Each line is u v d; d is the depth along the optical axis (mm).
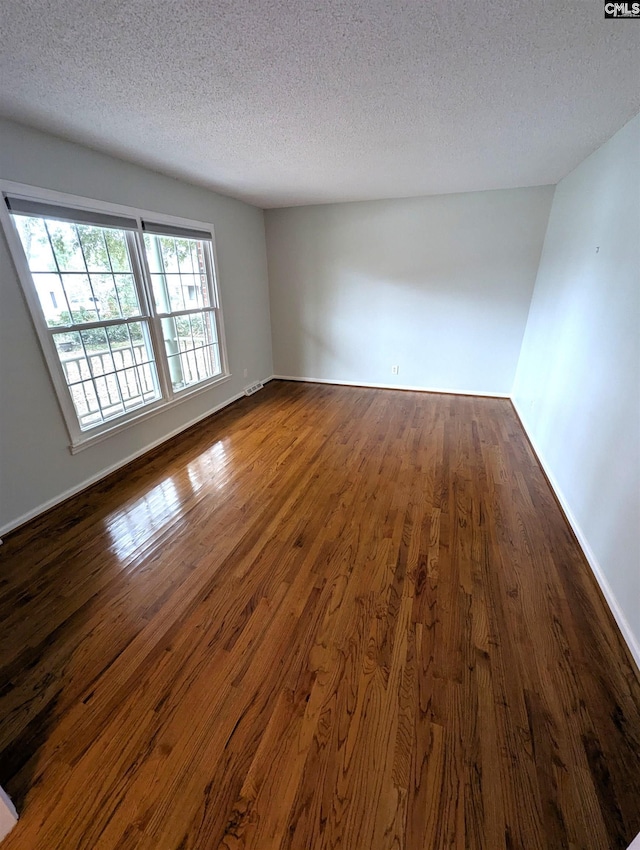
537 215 3869
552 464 2738
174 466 3004
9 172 2008
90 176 2461
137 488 2689
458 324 4527
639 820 1011
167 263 3377
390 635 1550
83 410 2668
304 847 970
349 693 1329
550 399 3010
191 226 3490
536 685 1353
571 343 2674
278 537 2162
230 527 2254
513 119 2072
